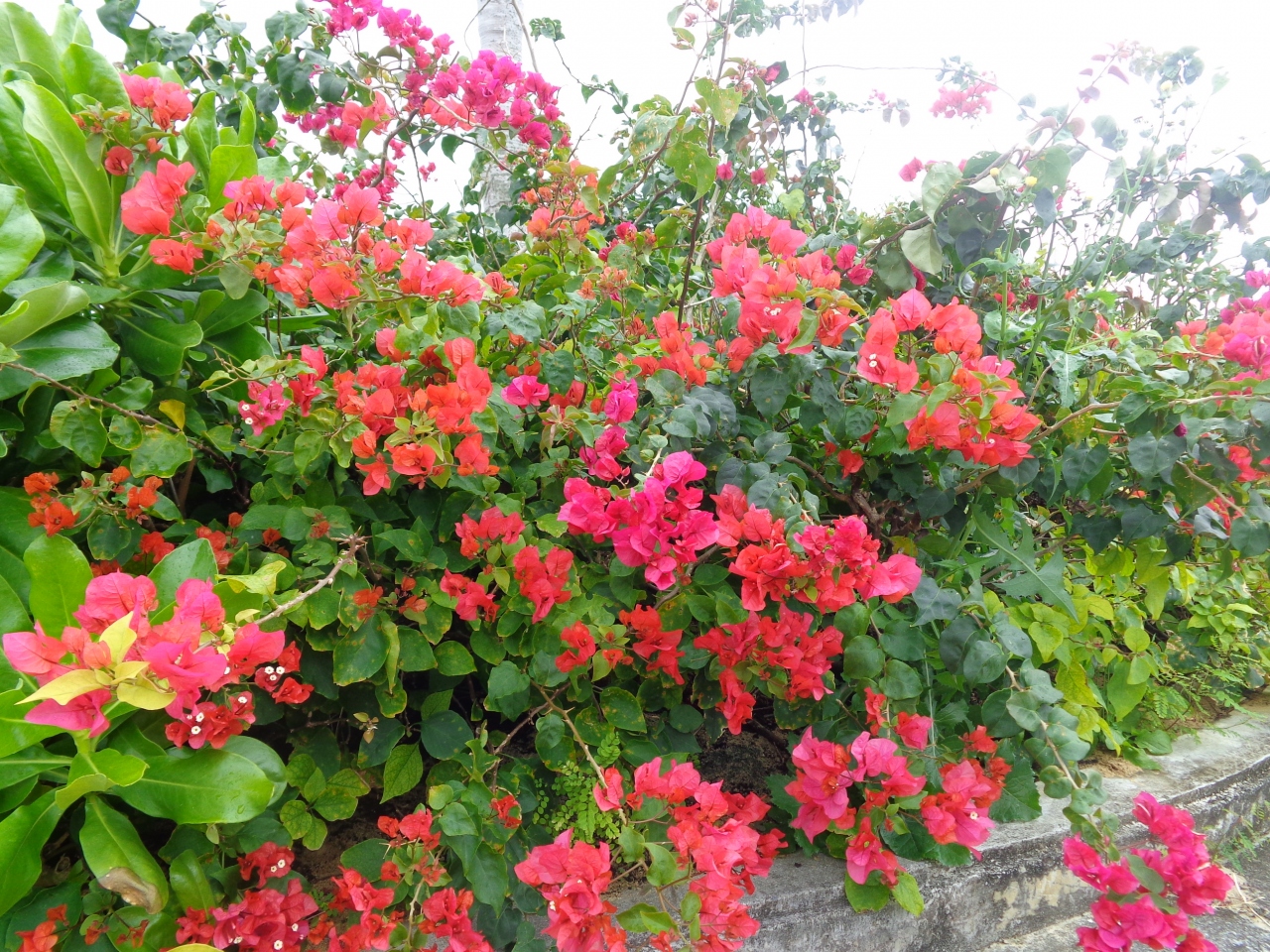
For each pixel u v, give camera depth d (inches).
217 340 57.9
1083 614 74.6
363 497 55.1
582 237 77.5
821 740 57.4
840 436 59.3
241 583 41.5
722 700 60.1
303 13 88.7
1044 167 63.9
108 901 40.2
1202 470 59.3
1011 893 64.2
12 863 37.9
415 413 48.3
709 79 63.3
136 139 51.8
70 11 64.2
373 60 86.9
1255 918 68.8
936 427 53.2
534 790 56.3
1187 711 92.8
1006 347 76.8
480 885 45.9
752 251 59.4
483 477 55.4
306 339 67.0
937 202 66.1
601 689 57.7
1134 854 48.8
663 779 46.1
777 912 55.5
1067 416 63.0
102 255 54.4
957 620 55.1
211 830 41.1
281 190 52.2
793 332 54.6
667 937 44.4
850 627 55.1
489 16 125.6
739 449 59.9
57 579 42.1
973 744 56.4
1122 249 92.4
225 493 62.1
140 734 41.9
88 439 45.6
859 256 82.2
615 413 56.7
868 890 55.4
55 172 52.6
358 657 48.3
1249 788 80.7
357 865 47.1
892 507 71.1
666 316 62.7
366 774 53.2
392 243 59.4
